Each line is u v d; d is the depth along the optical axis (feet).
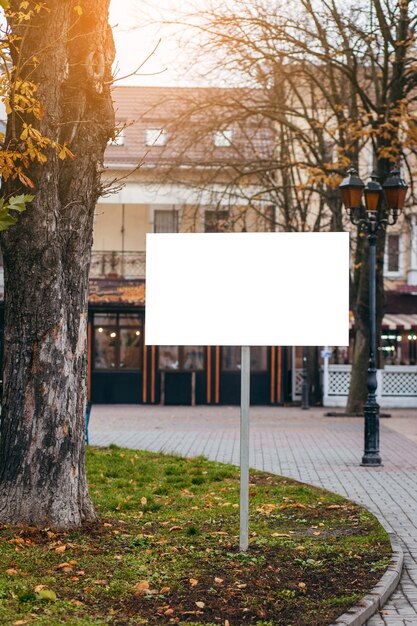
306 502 38.47
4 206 18.92
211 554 27.84
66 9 29.19
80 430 30.19
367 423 54.44
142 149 138.00
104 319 121.60
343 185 60.39
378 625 22.25
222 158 117.39
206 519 34.01
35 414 29.22
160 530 31.40
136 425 86.58
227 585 24.47
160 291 25.21
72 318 29.91
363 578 25.67
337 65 94.48
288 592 24.02
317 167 96.12
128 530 30.78
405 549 30.40
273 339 24.89
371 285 56.75
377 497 41.60
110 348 121.80
